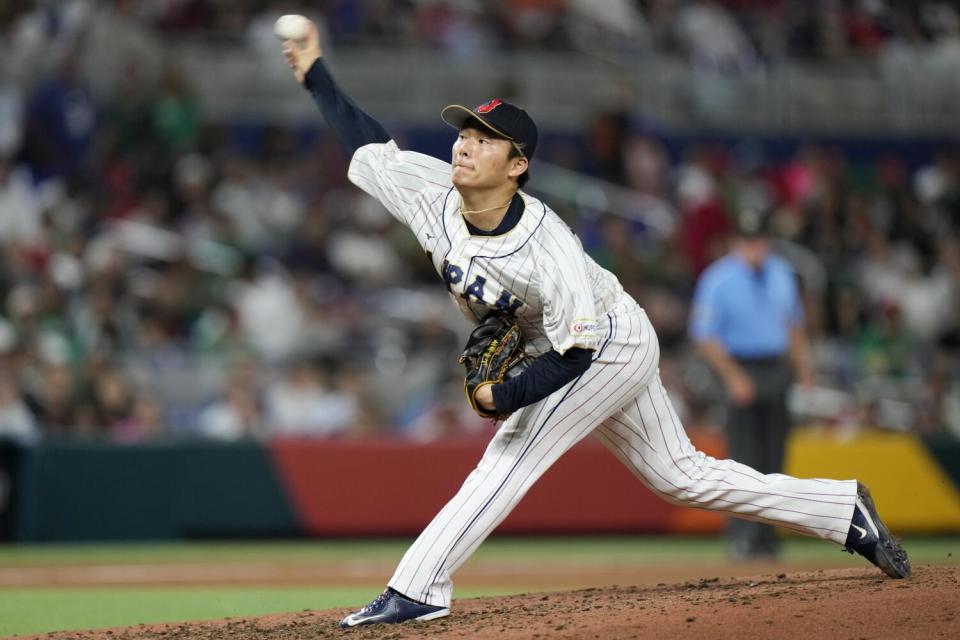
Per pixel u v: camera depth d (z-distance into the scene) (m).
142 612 22.70
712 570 29.86
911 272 58.44
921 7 71.62
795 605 15.48
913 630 14.36
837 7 71.19
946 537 42.44
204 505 39.44
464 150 15.87
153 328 46.94
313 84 17.95
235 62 62.09
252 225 53.38
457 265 16.30
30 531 37.97
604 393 16.70
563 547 38.81
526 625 15.53
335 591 26.33
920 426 47.25
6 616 22.16
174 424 44.62
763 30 70.06
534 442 16.72
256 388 44.75
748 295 31.48
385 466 40.81
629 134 61.84
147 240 50.50
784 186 62.81
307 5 64.19
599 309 16.72
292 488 40.09
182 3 63.28
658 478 17.62
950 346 57.12
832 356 49.59
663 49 68.88
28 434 39.84
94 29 58.81
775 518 17.81
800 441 41.81
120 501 38.78
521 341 16.42
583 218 58.12
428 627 16.09
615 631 14.81
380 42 64.56
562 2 68.38
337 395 45.00
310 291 50.00
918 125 68.62
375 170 17.27
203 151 55.88
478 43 66.00
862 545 17.73
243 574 30.47
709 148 65.00
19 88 58.12
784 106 67.94
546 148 62.47
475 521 16.59
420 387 47.09
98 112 57.31
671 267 54.59
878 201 63.94
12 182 52.34
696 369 47.94
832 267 55.88
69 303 46.44
